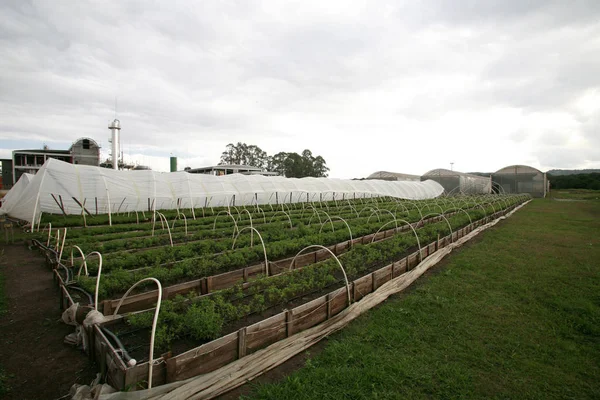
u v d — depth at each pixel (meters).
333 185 38.56
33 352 5.11
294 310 5.25
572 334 5.67
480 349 5.16
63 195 18.89
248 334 4.61
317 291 7.52
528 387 4.29
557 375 4.54
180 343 5.15
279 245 10.84
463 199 33.19
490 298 7.27
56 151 51.72
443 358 4.91
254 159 103.94
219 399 4.03
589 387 4.29
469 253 11.63
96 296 5.48
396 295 7.63
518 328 5.88
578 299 7.07
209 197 26.59
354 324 6.04
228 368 4.22
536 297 7.31
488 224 18.16
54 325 6.03
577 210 28.66
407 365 4.67
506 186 54.12
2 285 8.08
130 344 5.04
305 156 100.31
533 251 11.86
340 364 4.71
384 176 60.44
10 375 4.51
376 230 15.41
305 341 5.24
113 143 47.56
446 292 7.63
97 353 4.64
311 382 4.30
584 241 13.74
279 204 31.70
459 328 5.86
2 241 13.65
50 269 9.38
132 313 5.67
